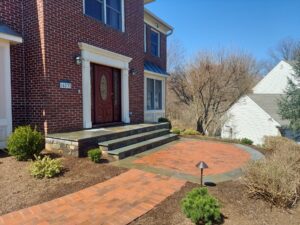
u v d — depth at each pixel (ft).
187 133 37.55
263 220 9.93
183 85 61.67
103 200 11.10
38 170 14.02
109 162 17.66
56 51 21.01
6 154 18.01
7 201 10.90
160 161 18.60
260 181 11.76
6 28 18.84
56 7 20.95
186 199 10.09
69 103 22.43
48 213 9.77
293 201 11.69
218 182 13.89
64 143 18.51
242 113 63.31
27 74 21.09
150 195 11.76
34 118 20.93
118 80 30.58
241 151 23.90
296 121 42.98
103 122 28.07
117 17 29.58
